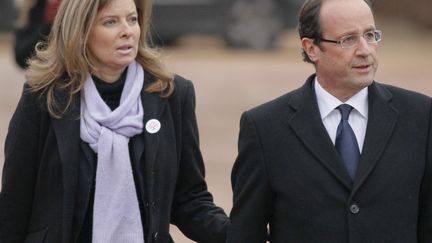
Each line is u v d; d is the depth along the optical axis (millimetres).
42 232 13297
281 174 12258
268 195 12430
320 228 11992
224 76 43188
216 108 36594
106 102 13391
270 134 12391
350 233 11867
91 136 13086
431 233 12164
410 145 12109
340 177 12008
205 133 32844
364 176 11945
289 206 12180
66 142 13070
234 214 12688
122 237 13008
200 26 48719
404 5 63094
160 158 13297
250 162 12477
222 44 53531
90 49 13227
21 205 13414
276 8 50094
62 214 13086
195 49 51938
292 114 12406
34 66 13359
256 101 37875
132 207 13070
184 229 14078
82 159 13117
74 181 13031
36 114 13297
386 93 12414
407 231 11969
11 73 44125
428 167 12109
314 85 12555
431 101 12414
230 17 49375
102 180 13023
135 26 13211
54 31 13305
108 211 12961
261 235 12633
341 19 11883
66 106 13164
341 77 12047
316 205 12031
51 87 13250
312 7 12156
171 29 48438
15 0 47125
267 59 48750
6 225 13461
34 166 13383
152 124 13273
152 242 13180
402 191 11984
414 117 12250
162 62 13609
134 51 13203
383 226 11914
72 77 13227
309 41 12281
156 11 48094
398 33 61750
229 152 30234
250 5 49812
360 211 11930
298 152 12227
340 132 12273
